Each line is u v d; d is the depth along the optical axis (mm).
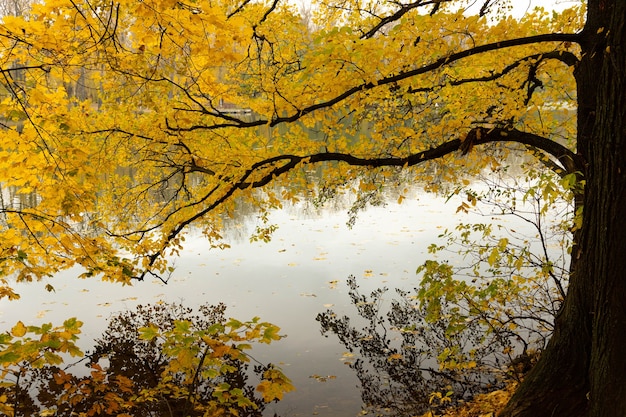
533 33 4605
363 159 4660
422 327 7191
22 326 2350
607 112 2949
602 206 2996
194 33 2518
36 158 3029
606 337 2934
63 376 2988
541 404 3277
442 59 3777
